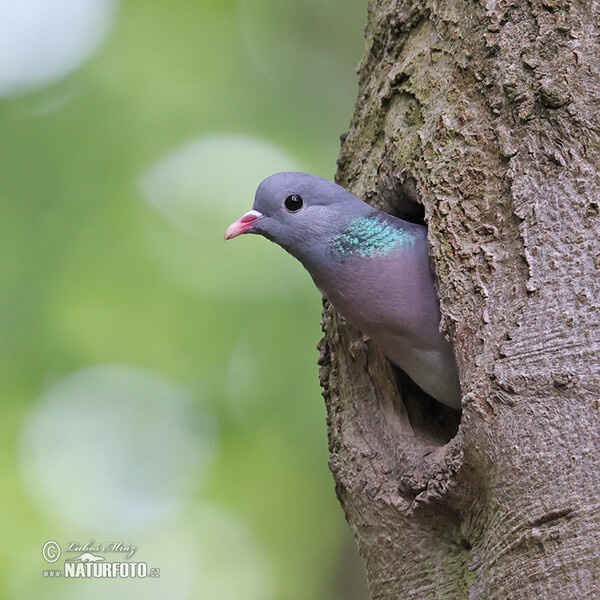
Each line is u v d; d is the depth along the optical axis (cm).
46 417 1150
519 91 590
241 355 1170
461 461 565
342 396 694
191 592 1205
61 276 1136
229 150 1250
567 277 543
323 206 639
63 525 1175
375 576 629
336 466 672
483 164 600
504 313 559
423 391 693
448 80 638
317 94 1338
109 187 1185
